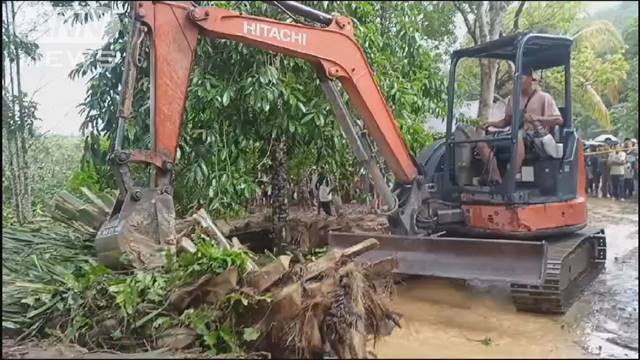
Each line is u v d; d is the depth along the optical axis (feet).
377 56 24.27
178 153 19.60
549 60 20.18
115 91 21.03
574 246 17.83
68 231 18.30
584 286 18.44
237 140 21.40
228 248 15.03
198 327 12.35
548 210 18.13
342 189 28.30
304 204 30.55
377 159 20.51
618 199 41.78
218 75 20.92
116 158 14.97
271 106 20.98
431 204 19.36
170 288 13.21
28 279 14.96
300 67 21.74
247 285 13.04
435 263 16.72
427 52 28.91
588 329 14.85
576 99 39.58
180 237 15.47
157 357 11.78
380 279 15.24
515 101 17.89
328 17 17.57
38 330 13.65
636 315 15.98
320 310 12.46
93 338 12.92
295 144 23.08
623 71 42.32
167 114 15.38
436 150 20.81
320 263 13.34
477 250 16.16
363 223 23.98
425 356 12.67
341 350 12.21
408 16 28.84
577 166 19.51
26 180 20.89
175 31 15.37
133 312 12.94
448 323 15.07
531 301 15.90
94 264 15.23
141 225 14.87
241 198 21.83
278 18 22.12
